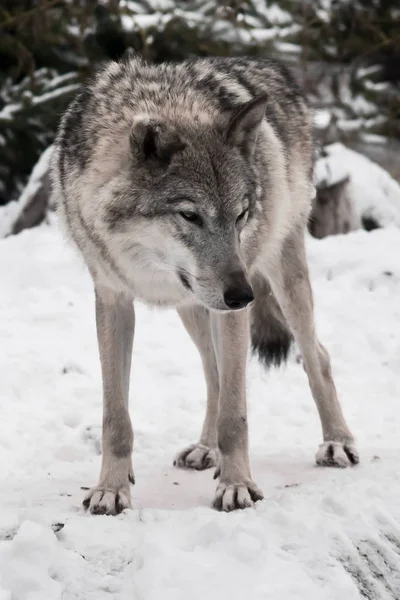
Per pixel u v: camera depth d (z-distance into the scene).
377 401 13.87
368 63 32.31
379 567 7.45
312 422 13.11
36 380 13.84
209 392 11.12
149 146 8.53
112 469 8.73
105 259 9.00
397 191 23.64
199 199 8.40
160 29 26.30
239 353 8.98
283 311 11.41
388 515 7.98
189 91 9.30
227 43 26.89
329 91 30.03
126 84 9.35
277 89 11.24
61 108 25.08
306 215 11.49
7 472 10.52
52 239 20.11
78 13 25.95
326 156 23.59
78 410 12.95
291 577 6.81
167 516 7.88
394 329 16.34
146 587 6.53
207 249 8.39
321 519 7.70
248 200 8.78
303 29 28.48
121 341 9.33
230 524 7.34
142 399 13.73
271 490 9.31
